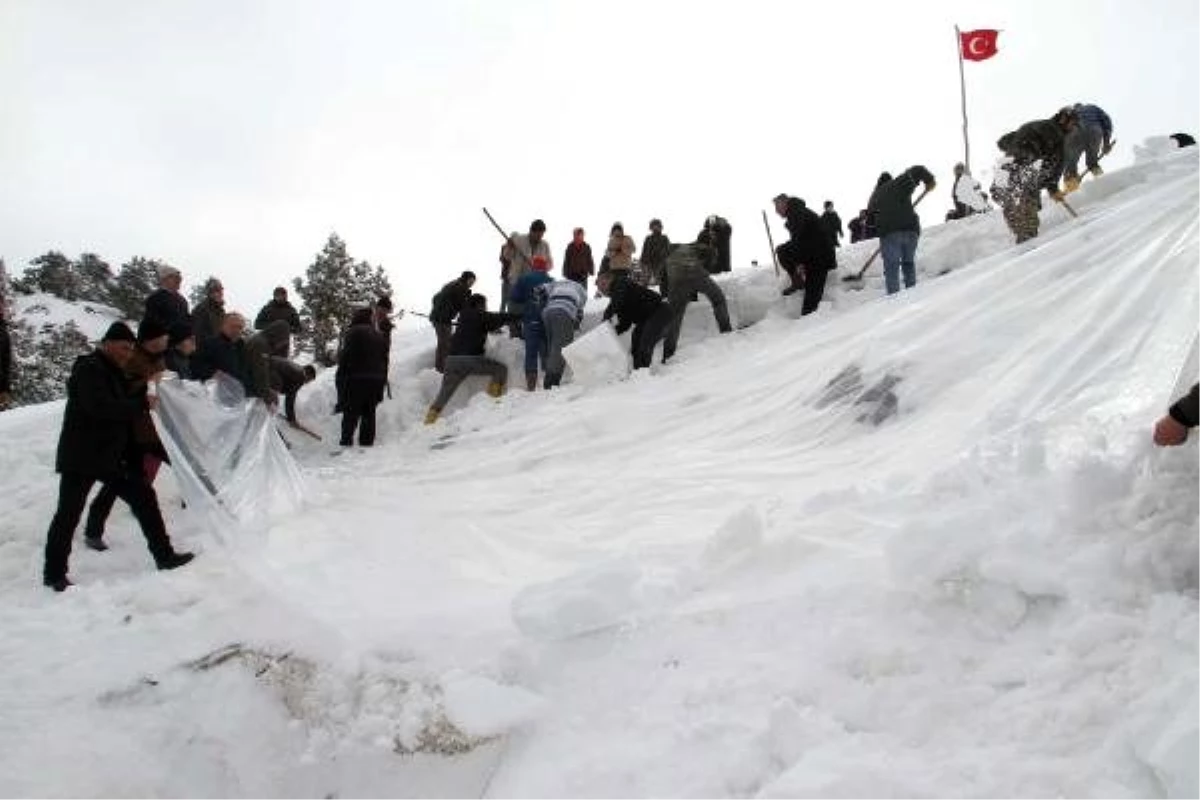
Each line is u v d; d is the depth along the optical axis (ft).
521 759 10.53
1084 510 10.62
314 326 125.59
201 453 21.68
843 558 12.62
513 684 11.66
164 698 14.29
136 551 21.42
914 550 10.71
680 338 36.19
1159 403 15.81
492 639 12.84
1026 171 31.09
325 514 22.44
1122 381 18.28
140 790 12.67
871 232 44.88
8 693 14.66
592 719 10.70
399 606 15.26
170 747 13.39
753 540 13.73
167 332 20.59
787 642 10.80
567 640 12.01
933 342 24.63
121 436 19.25
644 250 42.29
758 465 21.77
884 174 33.35
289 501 22.99
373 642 13.55
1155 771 7.05
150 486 19.67
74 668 15.35
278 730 13.21
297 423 34.45
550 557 17.63
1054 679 8.74
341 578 17.34
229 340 28.25
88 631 16.80
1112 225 28.22
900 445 20.34
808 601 11.46
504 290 41.81
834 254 34.81
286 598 16.25
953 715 8.80
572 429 27.86
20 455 26.63
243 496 21.91
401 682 12.62
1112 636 8.92
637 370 32.99
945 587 10.54
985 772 7.76
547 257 38.83
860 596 11.18
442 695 11.89
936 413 21.43
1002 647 9.62
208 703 13.98
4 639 16.70
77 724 13.74
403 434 34.42
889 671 9.74
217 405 22.63
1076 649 8.98
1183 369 13.51
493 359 36.22
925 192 32.37
